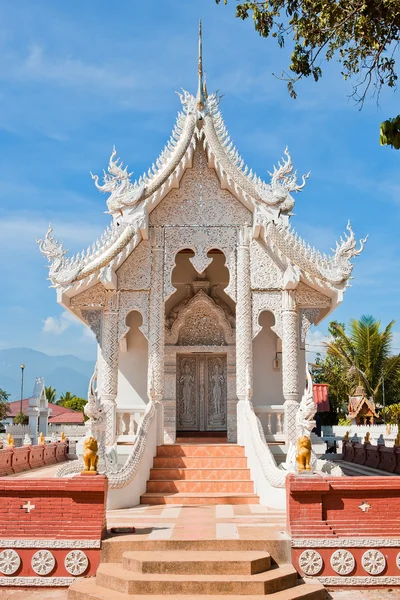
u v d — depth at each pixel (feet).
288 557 28.40
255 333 49.06
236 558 26.96
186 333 57.47
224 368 58.95
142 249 50.11
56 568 28.30
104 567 27.58
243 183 48.75
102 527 28.94
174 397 55.26
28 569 28.32
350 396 98.63
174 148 49.83
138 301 49.67
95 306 49.73
